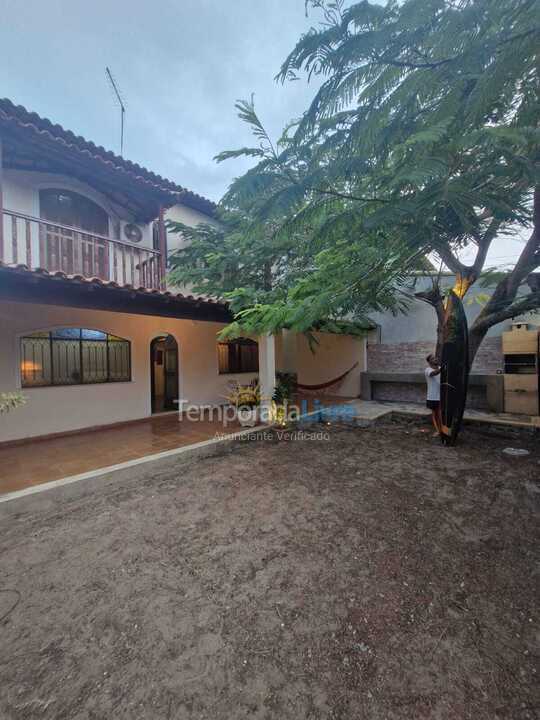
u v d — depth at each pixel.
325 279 3.85
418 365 9.48
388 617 1.99
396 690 1.55
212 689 1.58
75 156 5.98
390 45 1.42
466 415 7.12
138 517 3.33
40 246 5.59
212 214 9.54
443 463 4.73
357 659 1.72
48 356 6.23
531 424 6.02
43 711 1.49
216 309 6.12
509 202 2.20
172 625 1.97
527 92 1.57
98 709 1.50
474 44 1.38
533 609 2.03
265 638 1.86
